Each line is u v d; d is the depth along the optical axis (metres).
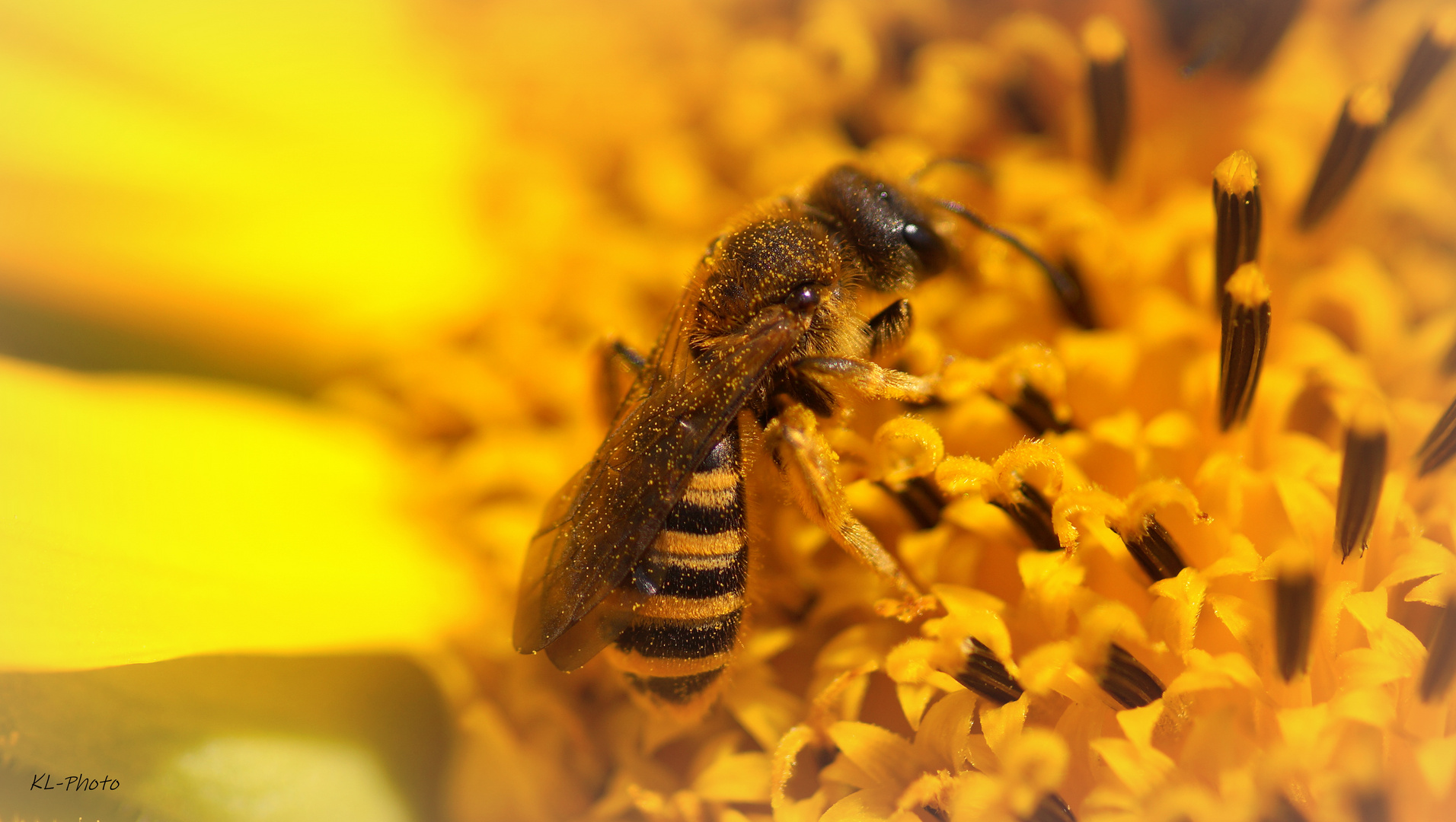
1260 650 0.06
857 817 0.06
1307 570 0.06
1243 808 0.06
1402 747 0.06
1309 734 0.06
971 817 0.06
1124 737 0.06
